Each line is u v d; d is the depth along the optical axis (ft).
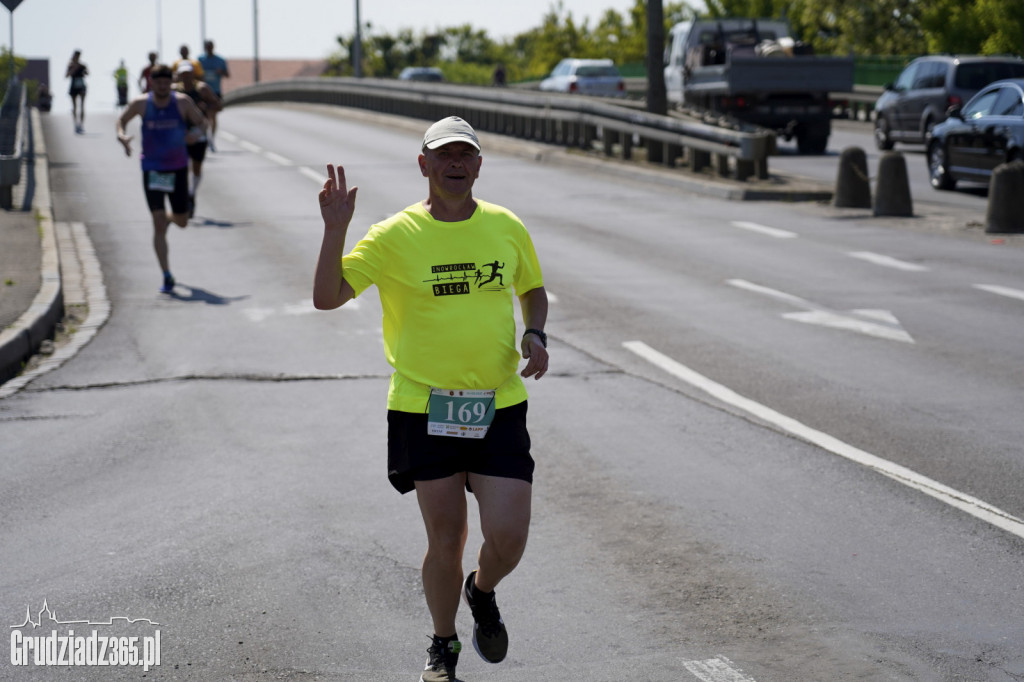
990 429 29.32
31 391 33.30
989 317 42.29
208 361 36.47
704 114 102.22
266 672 17.06
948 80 96.12
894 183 67.10
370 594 19.84
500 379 16.11
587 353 37.55
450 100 128.98
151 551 21.72
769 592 19.74
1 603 19.56
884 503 24.06
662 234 61.82
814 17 185.98
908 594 19.63
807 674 16.80
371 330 40.83
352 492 24.97
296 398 32.48
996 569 20.67
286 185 80.53
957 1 145.38
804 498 24.39
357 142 114.01
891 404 31.65
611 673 16.97
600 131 106.63
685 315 43.09
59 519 23.52
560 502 24.27
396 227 15.97
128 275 50.65
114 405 31.89
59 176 82.79
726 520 23.13
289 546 21.90
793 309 43.98
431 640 18.02
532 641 18.11
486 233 16.06
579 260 54.44
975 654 17.46
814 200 74.43
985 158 74.43
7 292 42.68
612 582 20.26
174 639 18.17
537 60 324.60
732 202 74.13
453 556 16.01
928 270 51.37
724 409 31.22
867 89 149.28
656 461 26.91
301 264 52.95
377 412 31.14
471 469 16.01
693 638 18.08
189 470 26.50
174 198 47.19
